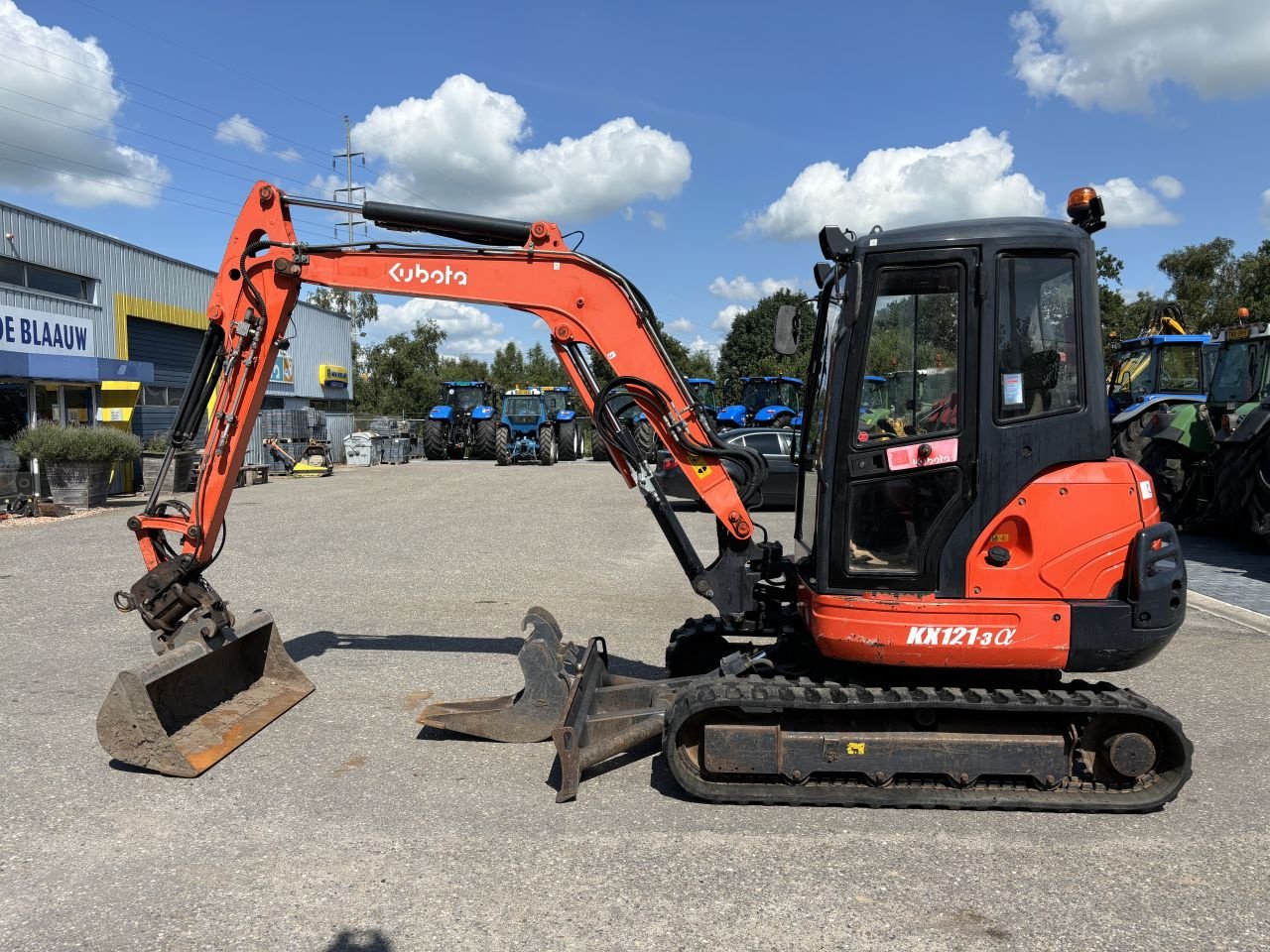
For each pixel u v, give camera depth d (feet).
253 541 39.14
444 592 28.71
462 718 15.76
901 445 13.25
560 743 13.41
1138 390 47.70
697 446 16.30
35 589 28.30
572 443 107.96
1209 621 24.59
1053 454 12.92
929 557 13.20
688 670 18.02
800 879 11.18
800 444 16.92
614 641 22.79
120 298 63.72
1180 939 9.89
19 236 53.83
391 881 11.07
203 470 17.17
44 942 9.71
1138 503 12.91
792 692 13.42
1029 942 9.82
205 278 75.92
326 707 17.70
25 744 15.52
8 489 49.24
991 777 13.53
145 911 10.35
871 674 14.15
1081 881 11.18
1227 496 34.19
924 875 11.29
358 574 31.71
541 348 239.50
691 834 12.42
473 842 12.12
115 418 59.82
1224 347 39.50
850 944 9.75
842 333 13.60
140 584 16.81
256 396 17.60
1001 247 12.98
